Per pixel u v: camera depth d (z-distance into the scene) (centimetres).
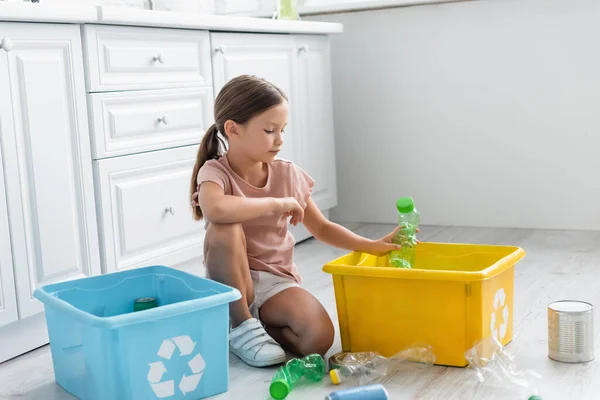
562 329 154
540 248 255
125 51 196
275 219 168
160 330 136
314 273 233
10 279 169
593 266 229
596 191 276
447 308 150
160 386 138
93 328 135
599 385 142
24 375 162
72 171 184
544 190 284
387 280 154
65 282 158
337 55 310
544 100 278
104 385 136
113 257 195
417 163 304
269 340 160
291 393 144
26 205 172
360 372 150
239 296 145
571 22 269
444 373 150
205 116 226
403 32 296
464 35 286
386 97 304
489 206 294
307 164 276
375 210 315
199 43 222
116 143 195
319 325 158
